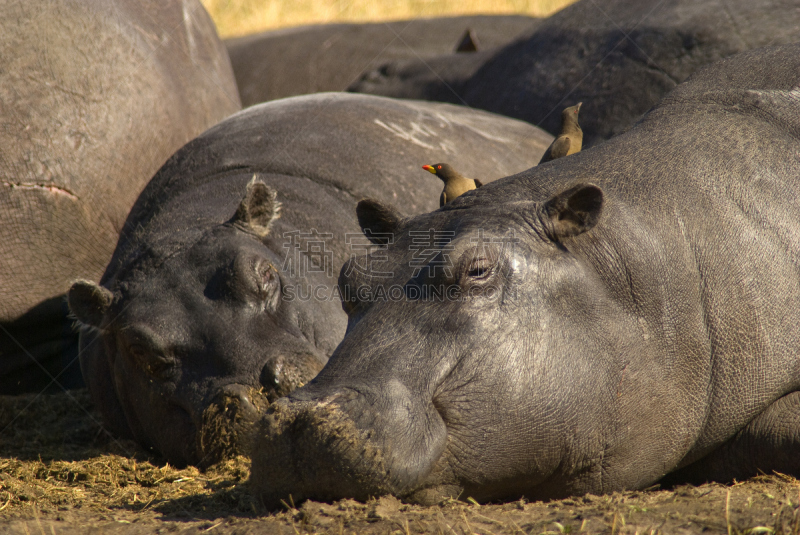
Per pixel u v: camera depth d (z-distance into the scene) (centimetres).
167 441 1588
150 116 2473
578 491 1109
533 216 1110
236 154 2088
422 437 966
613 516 950
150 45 2623
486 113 2709
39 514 1120
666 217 1197
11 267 2159
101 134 2325
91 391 1947
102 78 2373
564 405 1045
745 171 1295
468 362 1011
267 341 1568
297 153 2072
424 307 1040
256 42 4200
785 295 1234
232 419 1470
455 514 957
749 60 1555
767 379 1209
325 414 948
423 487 991
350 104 2306
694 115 1410
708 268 1197
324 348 1658
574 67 2698
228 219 1808
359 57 3988
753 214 1256
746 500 1023
